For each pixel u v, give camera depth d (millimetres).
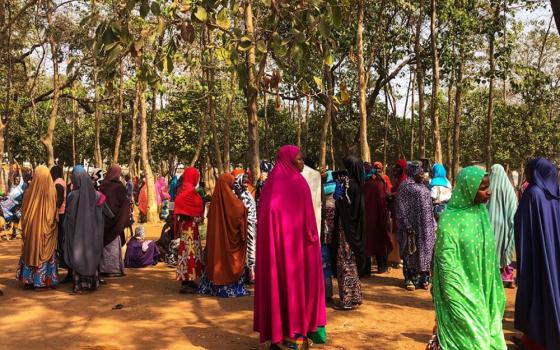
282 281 4965
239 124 34875
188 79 20406
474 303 3998
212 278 7414
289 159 5203
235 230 7336
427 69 19781
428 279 8102
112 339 5539
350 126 22438
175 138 32156
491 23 17094
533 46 29016
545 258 4855
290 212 5008
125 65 19672
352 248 6777
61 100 32156
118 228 8961
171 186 14367
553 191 5070
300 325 4980
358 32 13375
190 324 6121
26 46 21594
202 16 6336
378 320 6402
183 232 7633
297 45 6547
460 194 4164
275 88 7570
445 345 4051
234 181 7977
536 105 27016
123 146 38156
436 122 16156
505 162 34094
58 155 40781
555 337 4758
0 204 14234
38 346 5293
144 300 7277
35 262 7785
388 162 40844
